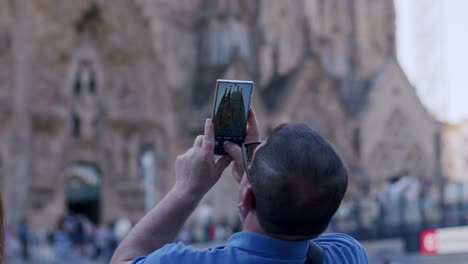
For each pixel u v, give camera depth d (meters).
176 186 4.02
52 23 43.91
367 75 76.06
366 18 81.75
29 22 42.44
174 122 52.09
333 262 3.91
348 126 67.62
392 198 40.22
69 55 45.06
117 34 48.59
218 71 60.31
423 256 33.09
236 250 3.64
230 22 63.00
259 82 67.44
